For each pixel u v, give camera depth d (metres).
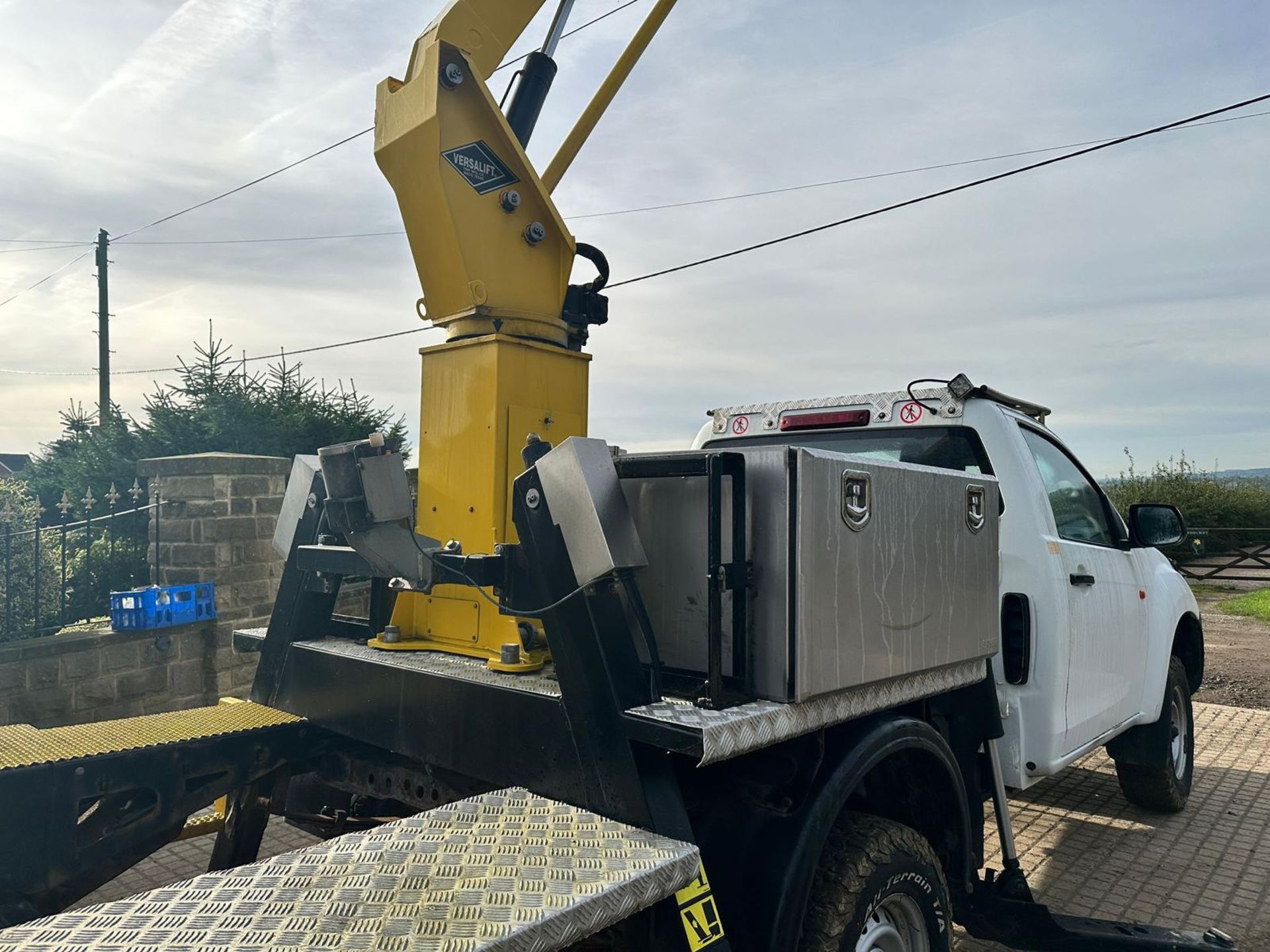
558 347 2.82
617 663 1.95
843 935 2.07
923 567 2.41
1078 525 4.23
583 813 1.90
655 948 1.80
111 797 2.41
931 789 2.59
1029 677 3.54
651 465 2.10
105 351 21.20
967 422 3.78
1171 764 4.82
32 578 5.78
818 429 4.22
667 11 3.38
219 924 1.41
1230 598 17.06
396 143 2.71
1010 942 2.91
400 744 2.42
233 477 6.13
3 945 1.34
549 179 3.33
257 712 2.85
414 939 1.37
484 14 2.92
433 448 2.81
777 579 1.97
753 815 2.10
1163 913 3.77
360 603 6.94
